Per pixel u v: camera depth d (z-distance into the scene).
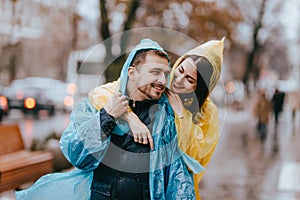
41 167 8.93
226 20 22.30
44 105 28.83
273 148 16.36
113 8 14.50
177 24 17.55
